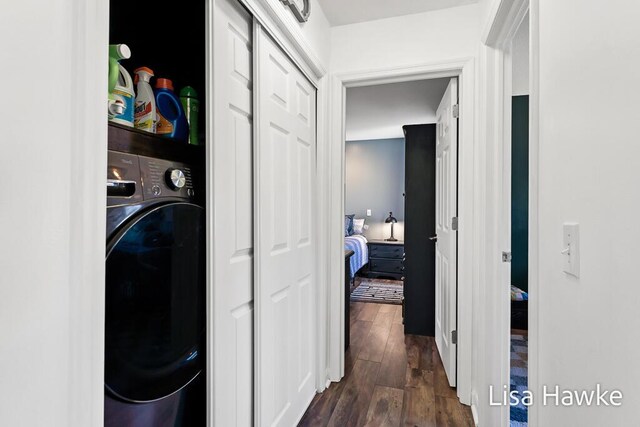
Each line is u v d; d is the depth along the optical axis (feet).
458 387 6.60
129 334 2.67
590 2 2.05
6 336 1.53
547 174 2.72
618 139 1.76
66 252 1.78
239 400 4.13
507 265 5.40
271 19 4.66
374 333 10.30
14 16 1.56
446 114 7.58
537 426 2.89
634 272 1.62
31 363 1.63
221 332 3.73
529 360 3.07
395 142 20.53
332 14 6.68
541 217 2.85
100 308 1.95
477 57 6.20
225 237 3.82
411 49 6.63
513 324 10.44
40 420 1.66
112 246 2.52
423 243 10.14
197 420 3.61
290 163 5.57
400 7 6.41
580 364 2.17
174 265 3.20
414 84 9.33
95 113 1.91
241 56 4.21
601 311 1.92
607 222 1.86
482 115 5.73
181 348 3.30
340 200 7.16
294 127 5.73
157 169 3.13
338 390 6.91
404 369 7.85
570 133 2.32
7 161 1.53
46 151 1.69
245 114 4.32
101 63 1.94
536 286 2.96
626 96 1.69
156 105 3.40
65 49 1.77
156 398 2.97
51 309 1.71
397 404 6.41
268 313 4.73
